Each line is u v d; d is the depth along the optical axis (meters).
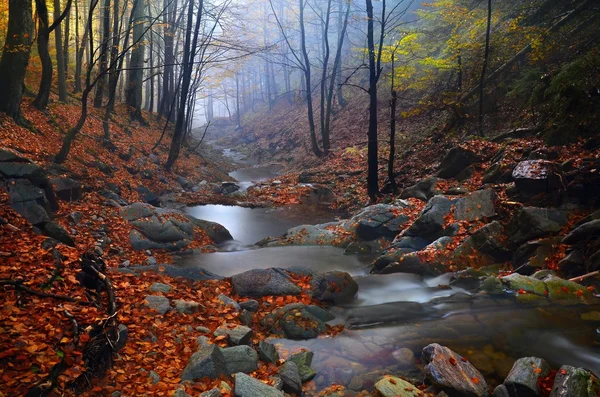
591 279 6.91
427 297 7.60
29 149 12.66
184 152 26.53
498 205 10.02
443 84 22.59
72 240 8.25
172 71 31.92
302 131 34.84
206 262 10.34
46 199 9.66
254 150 40.41
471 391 4.61
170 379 4.73
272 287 7.65
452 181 13.05
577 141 11.14
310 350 5.90
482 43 18.30
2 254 6.17
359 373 5.26
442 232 9.93
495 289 7.11
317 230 12.68
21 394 3.69
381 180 17.45
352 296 7.71
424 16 21.09
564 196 9.20
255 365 5.25
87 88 13.17
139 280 7.48
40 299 5.26
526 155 11.80
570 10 16.47
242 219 15.65
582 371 4.35
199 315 6.50
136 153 19.72
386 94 28.62
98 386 4.30
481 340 5.82
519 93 15.63
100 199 12.34
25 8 13.72
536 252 8.14
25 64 13.88
